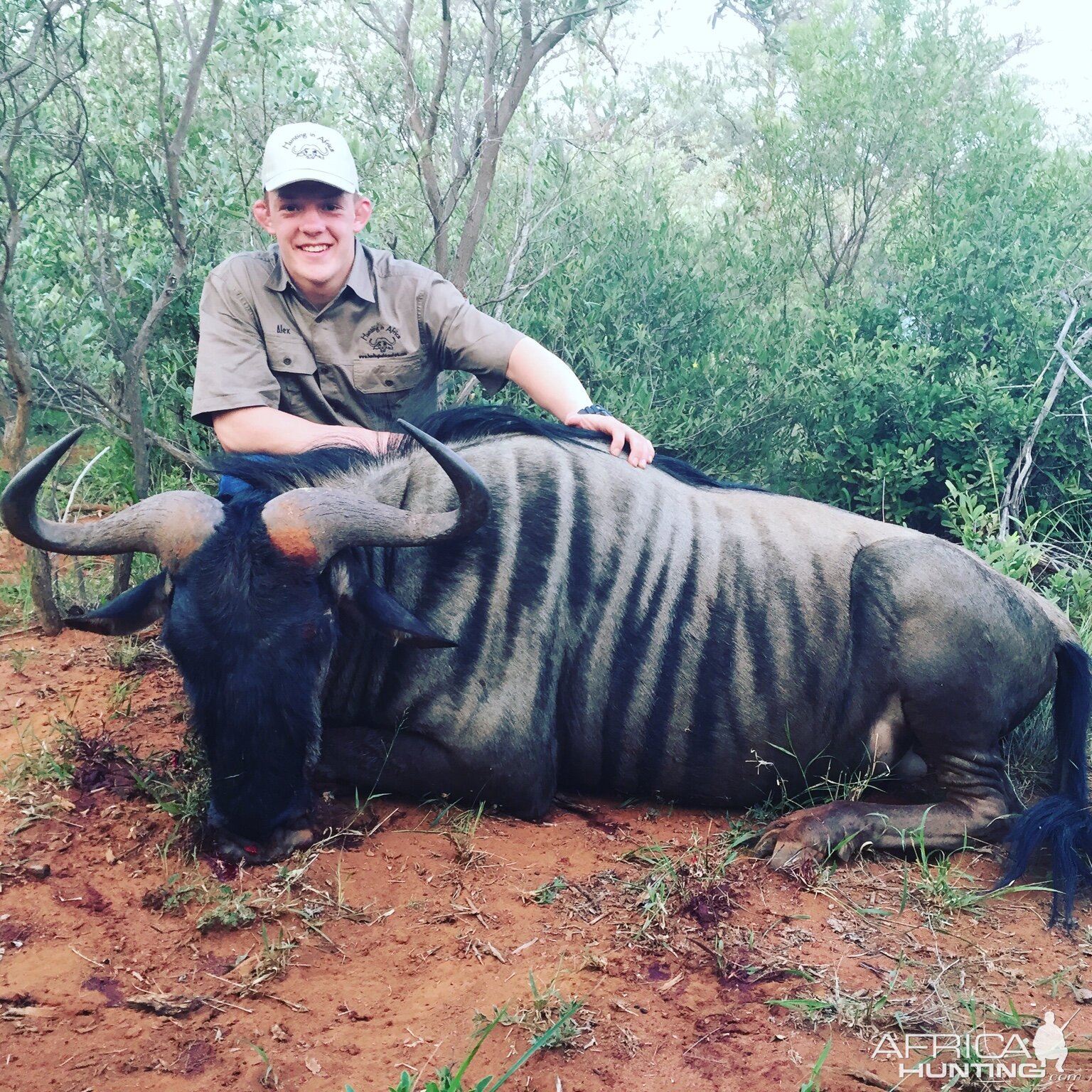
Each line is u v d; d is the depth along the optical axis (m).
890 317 6.30
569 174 6.40
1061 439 5.69
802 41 8.01
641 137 8.95
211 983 2.72
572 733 3.64
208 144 5.88
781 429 5.86
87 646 4.63
